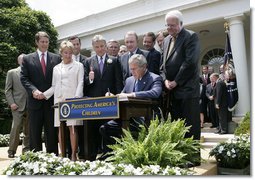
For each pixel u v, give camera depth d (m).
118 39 14.37
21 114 6.12
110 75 4.71
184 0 12.10
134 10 13.75
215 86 9.01
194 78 4.02
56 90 4.41
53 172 3.22
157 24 12.99
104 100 3.49
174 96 4.10
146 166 2.90
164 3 12.71
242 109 10.77
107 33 14.80
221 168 4.27
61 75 4.43
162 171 2.81
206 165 4.08
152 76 4.06
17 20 15.30
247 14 11.09
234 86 8.76
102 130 4.15
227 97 8.51
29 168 3.26
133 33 4.75
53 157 3.56
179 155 3.17
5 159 5.68
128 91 4.19
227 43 9.46
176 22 3.98
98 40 4.71
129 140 3.37
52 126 4.57
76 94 4.33
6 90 6.15
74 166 3.15
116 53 5.67
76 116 3.79
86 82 4.70
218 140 7.33
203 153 5.59
